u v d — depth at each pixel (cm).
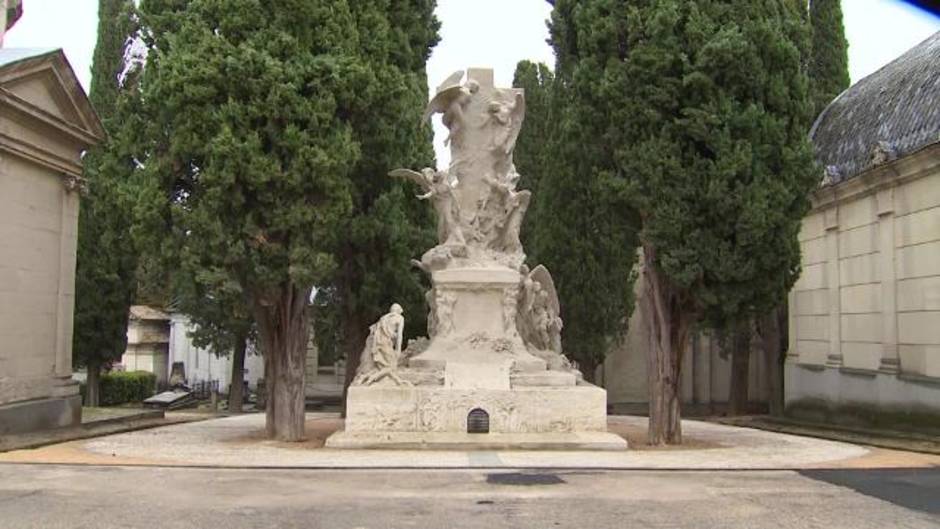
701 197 1703
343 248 2148
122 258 2684
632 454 1499
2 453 1470
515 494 1057
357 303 2202
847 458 1471
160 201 1677
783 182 1723
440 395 1611
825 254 2347
